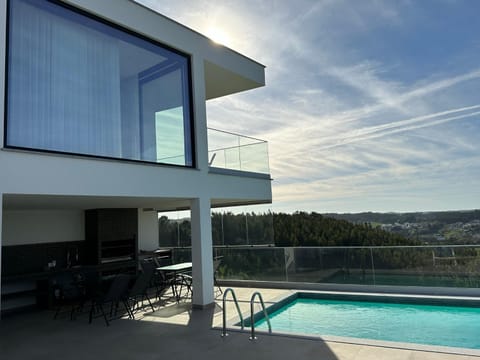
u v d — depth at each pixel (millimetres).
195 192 8172
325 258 10617
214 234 15297
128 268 10633
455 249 9328
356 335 6906
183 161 8172
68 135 6090
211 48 9188
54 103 5973
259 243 14922
